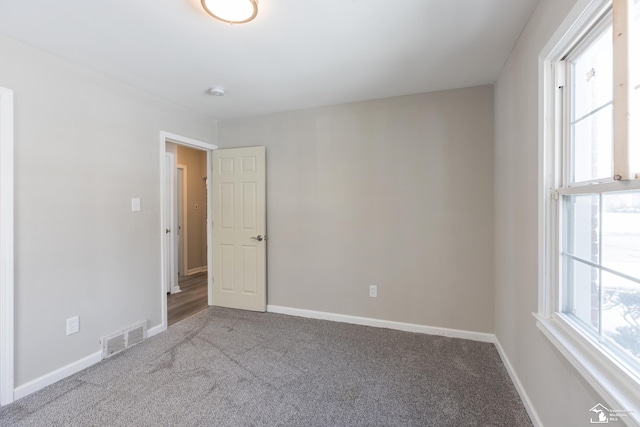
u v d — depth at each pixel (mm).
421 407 1790
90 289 2324
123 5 1572
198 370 2215
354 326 3053
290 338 2766
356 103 3104
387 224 3006
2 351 1814
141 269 2752
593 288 1220
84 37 1882
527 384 1735
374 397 1888
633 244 969
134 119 2688
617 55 947
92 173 2346
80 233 2260
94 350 2340
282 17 1691
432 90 2791
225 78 2520
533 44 1630
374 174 3047
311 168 3301
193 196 5590
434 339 2727
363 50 2068
